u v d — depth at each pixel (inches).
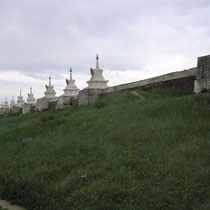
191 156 247.1
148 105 510.9
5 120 1109.1
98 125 444.1
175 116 388.8
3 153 388.2
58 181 260.4
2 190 248.4
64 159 313.1
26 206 216.5
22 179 253.0
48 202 208.2
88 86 999.0
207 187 194.5
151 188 206.5
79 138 394.9
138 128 372.5
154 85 725.3
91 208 188.1
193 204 181.2
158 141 306.0
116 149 308.0
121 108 553.9
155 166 241.3
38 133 498.3
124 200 195.8
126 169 247.6
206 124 328.2
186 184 200.7
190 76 599.2
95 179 243.8
